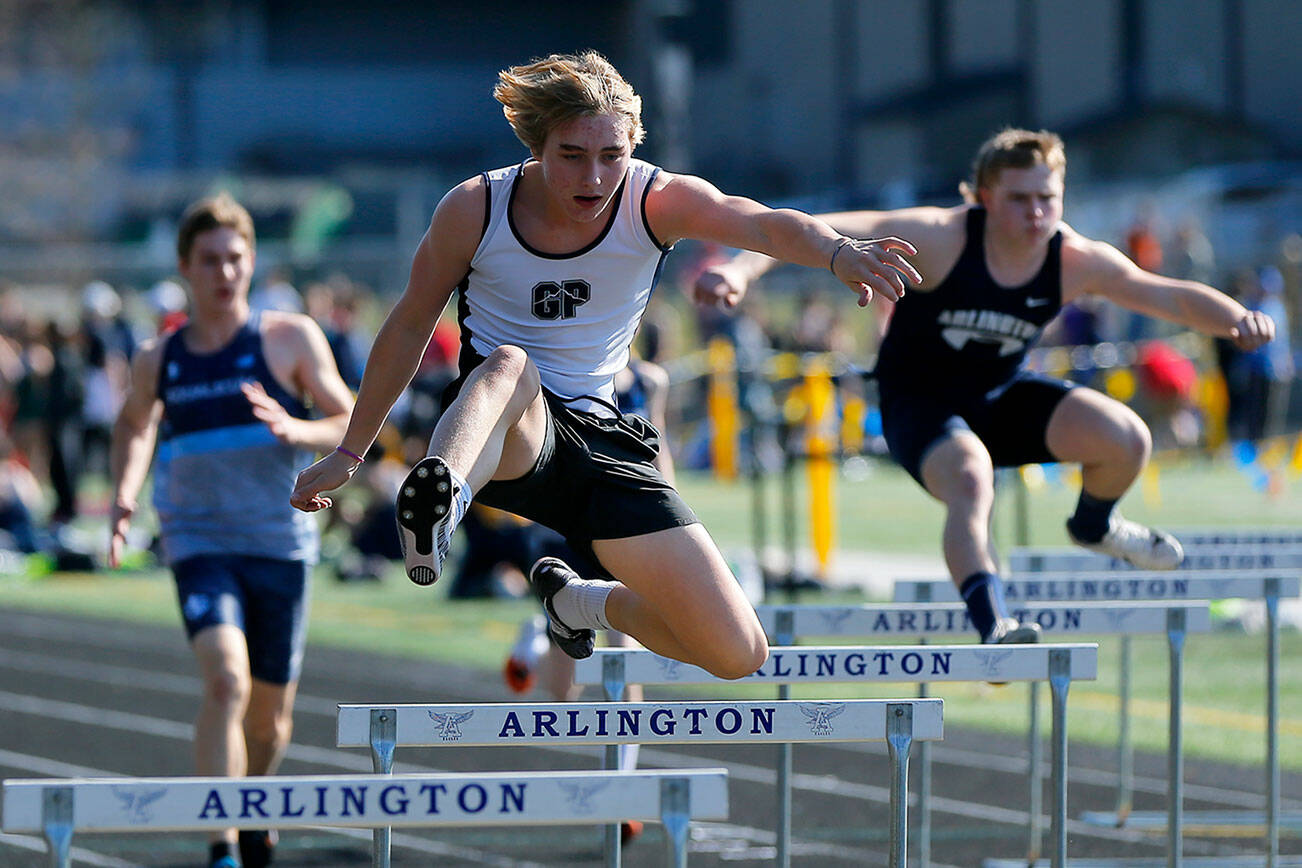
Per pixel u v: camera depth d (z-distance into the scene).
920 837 13.30
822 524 30.72
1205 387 51.62
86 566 38.84
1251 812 16.83
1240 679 23.84
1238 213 68.44
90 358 45.56
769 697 23.81
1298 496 44.69
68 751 20.31
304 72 125.00
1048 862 15.08
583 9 129.88
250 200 93.94
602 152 9.23
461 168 126.75
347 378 36.56
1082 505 14.02
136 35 121.31
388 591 34.69
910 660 10.73
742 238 9.30
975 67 110.81
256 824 7.44
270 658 14.27
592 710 9.68
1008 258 13.57
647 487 9.79
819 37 118.19
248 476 14.16
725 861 15.49
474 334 9.91
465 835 16.56
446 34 129.38
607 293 9.74
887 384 14.46
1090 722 21.55
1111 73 102.88
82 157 87.06
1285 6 99.00
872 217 13.55
